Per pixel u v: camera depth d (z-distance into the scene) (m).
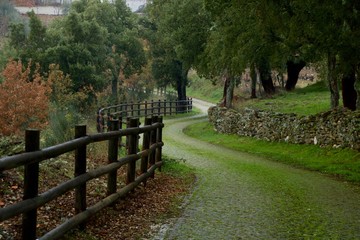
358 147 16.52
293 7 17.75
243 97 46.22
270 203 9.43
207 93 84.06
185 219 7.73
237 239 6.71
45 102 18.94
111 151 7.45
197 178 12.34
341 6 16.06
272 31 20.69
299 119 20.59
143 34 61.94
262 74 43.59
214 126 31.05
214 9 22.72
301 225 7.70
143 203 8.47
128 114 38.97
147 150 9.88
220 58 28.16
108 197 7.17
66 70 39.97
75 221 5.69
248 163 16.70
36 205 4.66
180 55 39.50
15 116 17.78
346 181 13.27
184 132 32.06
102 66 48.50
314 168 15.91
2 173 6.86
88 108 34.31
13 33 45.00
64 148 5.36
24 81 20.62
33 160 4.59
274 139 22.27
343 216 8.51
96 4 57.19
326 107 28.98
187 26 38.03
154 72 60.53
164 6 48.41
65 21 45.59
